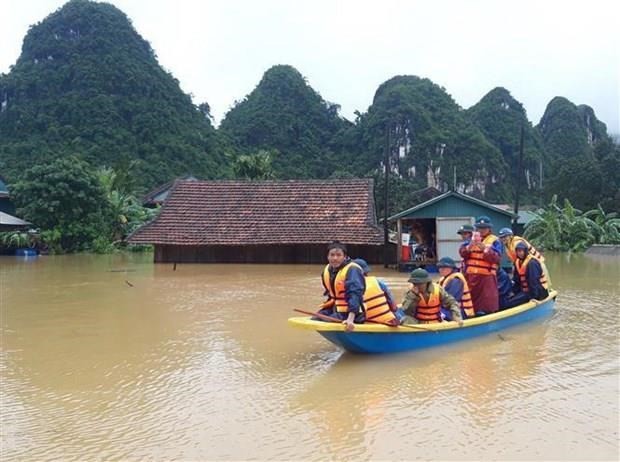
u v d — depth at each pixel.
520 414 5.17
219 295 13.43
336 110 86.12
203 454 4.38
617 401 5.52
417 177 72.06
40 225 32.00
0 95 63.03
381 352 7.32
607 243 35.00
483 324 8.44
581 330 9.07
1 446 4.56
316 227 22.61
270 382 6.25
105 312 11.03
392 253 22.16
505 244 10.52
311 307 11.55
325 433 4.77
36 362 7.21
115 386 6.17
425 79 86.06
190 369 6.83
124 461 4.27
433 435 4.70
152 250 35.56
